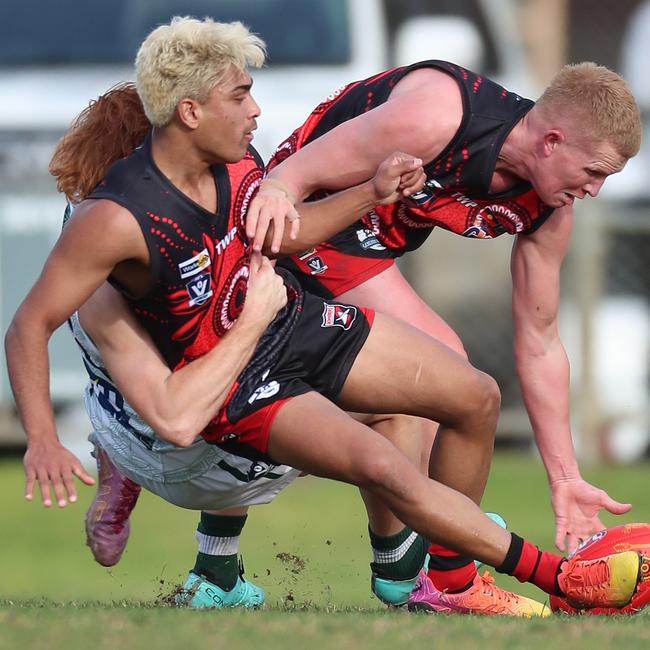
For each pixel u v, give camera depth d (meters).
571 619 14.22
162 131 14.45
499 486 30.94
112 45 33.84
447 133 15.99
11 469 33.94
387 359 15.64
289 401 15.05
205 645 11.96
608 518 27.77
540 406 17.19
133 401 14.77
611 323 35.19
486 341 33.50
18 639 12.18
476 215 16.70
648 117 36.03
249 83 14.41
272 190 15.40
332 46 33.09
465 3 36.41
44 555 26.27
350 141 16.16
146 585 22.78
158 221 14.33
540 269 17.11
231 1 34.03
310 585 21.48
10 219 32.19
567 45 51.59
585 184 15.96
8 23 34.09
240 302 15.20
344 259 17.48
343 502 30.20
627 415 35.00
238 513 17.53
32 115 32.41
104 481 18.27
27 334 14.31
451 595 15.94
